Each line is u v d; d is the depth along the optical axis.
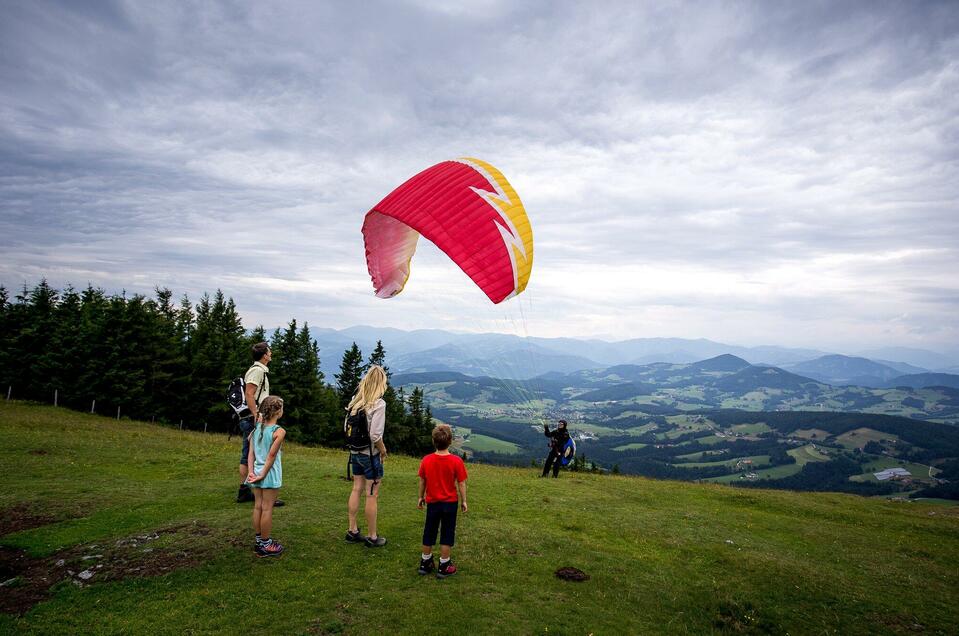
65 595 6.48
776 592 8.90
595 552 9.72
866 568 11.19
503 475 19.80
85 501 10.30
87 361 41.69
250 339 51.94
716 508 16.44
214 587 6.79
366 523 9.77
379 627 6.12
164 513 9.84
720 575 9.51
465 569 8.10
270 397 7.70
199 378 45.44
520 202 12.50
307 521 9.45
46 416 30.62
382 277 12.83
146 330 44.03
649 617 7.42
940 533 15.70
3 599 6.38
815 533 14.05
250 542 8.18
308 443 47.69
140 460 15.27
